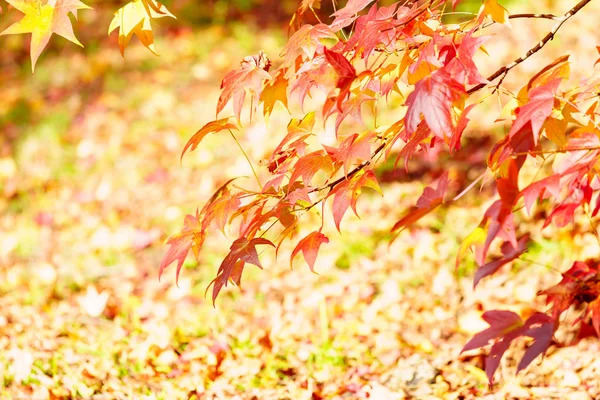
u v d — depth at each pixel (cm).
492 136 532
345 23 211
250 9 816
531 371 316
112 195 551
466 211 460
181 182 559
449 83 174
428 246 425
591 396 291
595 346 324
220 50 751
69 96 705
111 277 452
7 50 809
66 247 494
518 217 432
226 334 371
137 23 231
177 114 653
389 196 494
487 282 394
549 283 379
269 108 220
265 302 408
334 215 201
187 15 820
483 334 187
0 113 689
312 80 198
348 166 196
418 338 354
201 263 457
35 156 617
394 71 206
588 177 199
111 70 737
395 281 401
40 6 204
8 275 454
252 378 329
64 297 428
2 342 359
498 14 203
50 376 328
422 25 207
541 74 199
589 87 206
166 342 357
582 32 624
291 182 204
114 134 634
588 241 395
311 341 360
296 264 443
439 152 530
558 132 200
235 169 559
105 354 348
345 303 395
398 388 315
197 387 320
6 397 306
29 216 538
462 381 315
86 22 839
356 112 202
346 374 329
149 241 486
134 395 312
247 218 222
